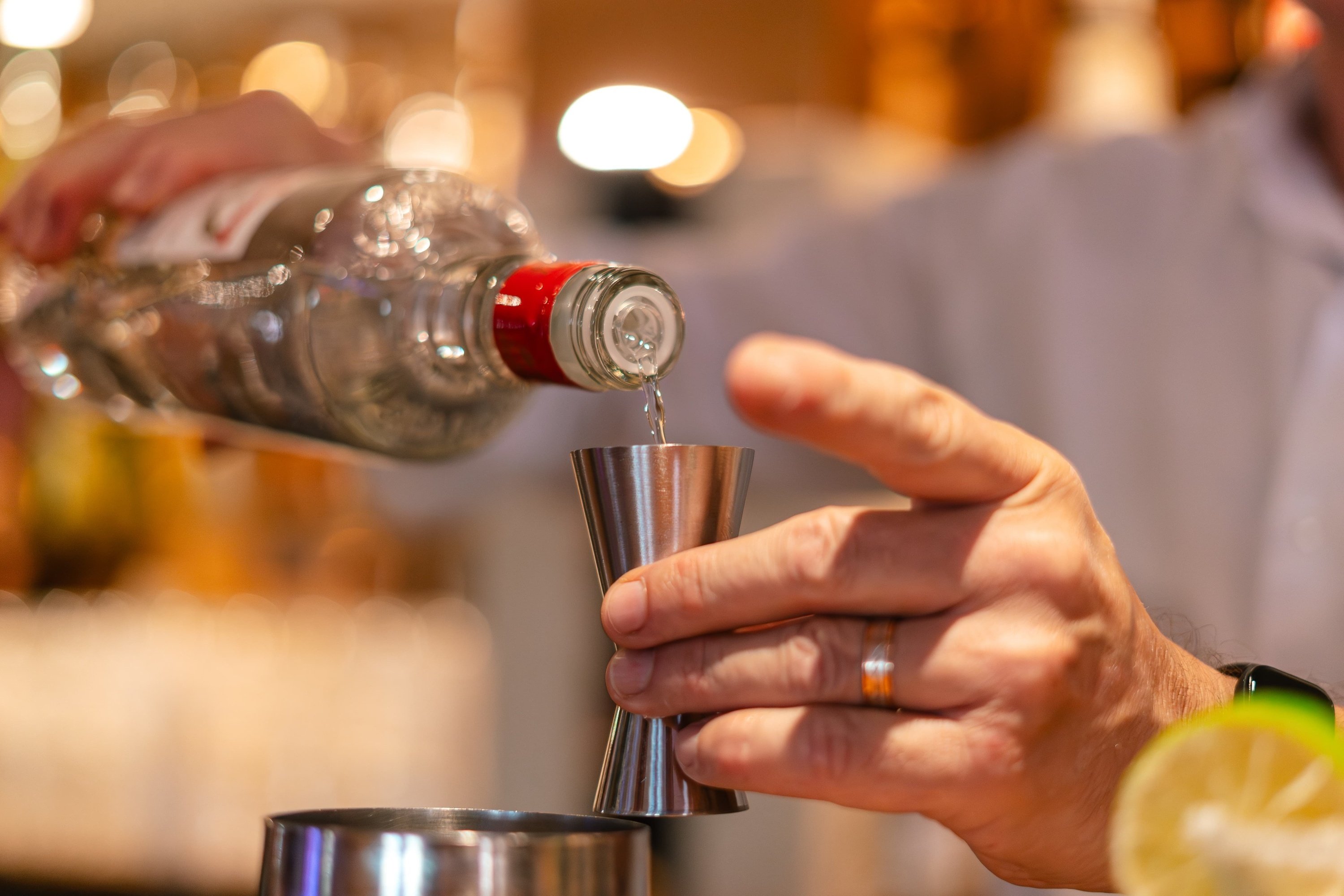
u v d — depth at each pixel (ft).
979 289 4.64
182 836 5.67
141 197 2.82
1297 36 4.10
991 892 4.10
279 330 2.72
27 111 5.80
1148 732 1.79
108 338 3.20
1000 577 1.64
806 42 6.04
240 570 6.53
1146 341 4.27
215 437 3.42
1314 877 1.24
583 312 1.86
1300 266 3.92
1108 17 5.04
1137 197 4.38
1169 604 4.12
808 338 4.91
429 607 6.45
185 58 6.80
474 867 1.30
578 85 6.36
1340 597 3.65
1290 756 1.27
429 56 6.74
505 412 2.77
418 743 5.95
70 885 5.56
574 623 5.96
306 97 6.37
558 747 5.94
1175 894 1.26
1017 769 1.66
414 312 2.58
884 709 1.68
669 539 1.70
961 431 1.58
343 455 3.12
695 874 5.83
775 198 6.05
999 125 5.49
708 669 1.69
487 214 2.79
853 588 1.64
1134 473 4.25
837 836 5.81
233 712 5.83
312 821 1.45
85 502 5.86
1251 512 3.97
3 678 5.85
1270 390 3.95
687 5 6.21
